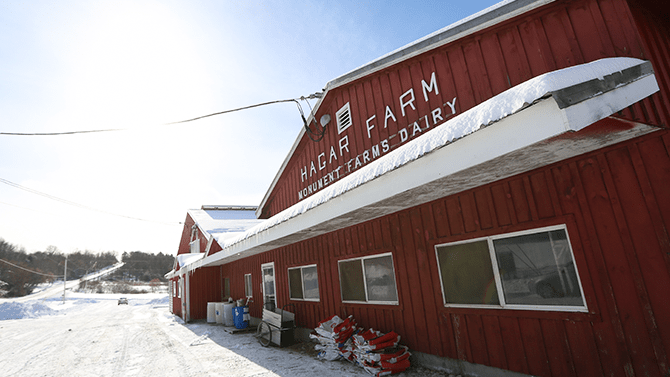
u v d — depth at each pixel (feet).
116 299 181.27
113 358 27.32
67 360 27.61
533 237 13.80
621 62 10.25
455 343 16.63
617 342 11.23
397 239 20.21
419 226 18.85
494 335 14.98
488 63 17.61
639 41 12.23
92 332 46.62
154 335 39.91
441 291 17.43
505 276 14.67
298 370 19.99
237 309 38.86
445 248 17.43
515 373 14.11
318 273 27.91
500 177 14.38
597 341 11.71
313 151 32.22
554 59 14.88
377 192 13.87
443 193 16.21
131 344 34.12
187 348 29.73
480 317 15.61
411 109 21.68
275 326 28.78
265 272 38.11
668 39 9.41
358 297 23.27
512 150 8.89
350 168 26.55
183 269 53.11
